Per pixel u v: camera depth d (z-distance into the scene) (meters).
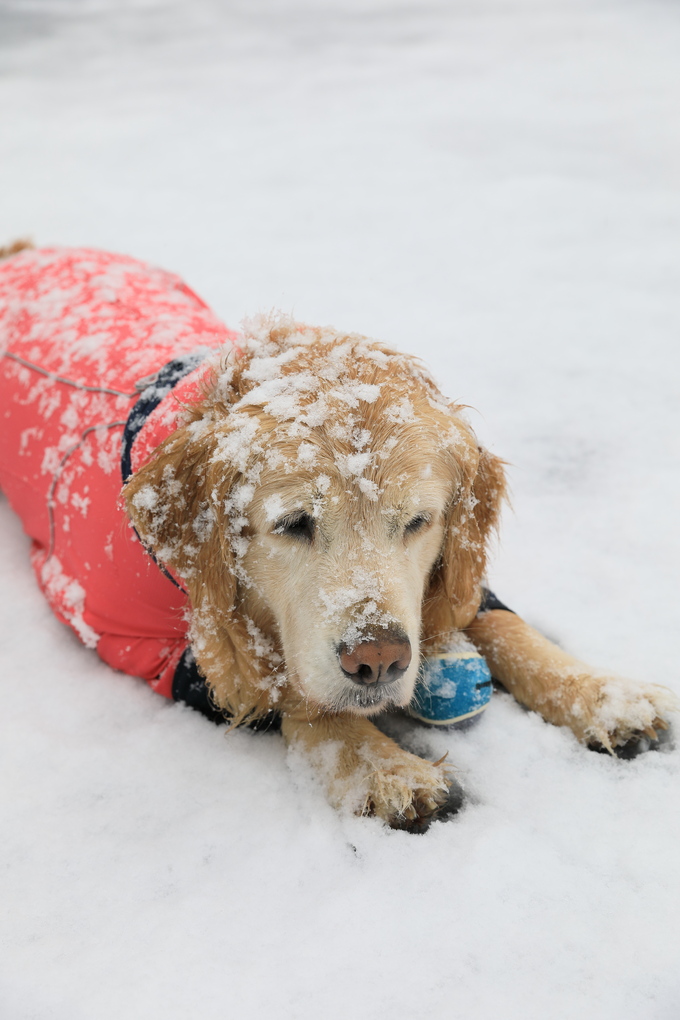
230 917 1.92
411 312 5.18
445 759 2.37
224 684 2.49
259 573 2.32
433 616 2.54
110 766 2.39
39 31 17.61
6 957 1.85
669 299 5.25
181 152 8.94
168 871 2.06
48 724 2.55
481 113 9.58
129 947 1.86
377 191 7.41
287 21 17.47
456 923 1.86
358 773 2.29
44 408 3.11
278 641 2.46
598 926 1.84
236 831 2.17
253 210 7.11
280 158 8.52
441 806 2.21
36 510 3.17
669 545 3.19
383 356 2.39
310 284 5.61
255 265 5.95
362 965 1.79
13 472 3.31
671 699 2.37
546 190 7.17
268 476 2.16
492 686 2.62
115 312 3.36
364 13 17.73
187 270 5.89
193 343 3.04
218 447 2.24
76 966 1.83
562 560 3.16
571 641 2.76
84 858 2.10
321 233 6.52
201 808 2.25
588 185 7.25
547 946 1.80
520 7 17.05
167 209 7.25
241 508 2.23
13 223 7.05
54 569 3.06
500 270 5.76
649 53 12.11
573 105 9.66
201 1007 1.72
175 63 13.82
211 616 2.38
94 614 2.77
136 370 2.88
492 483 2.55
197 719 2.61
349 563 2.12
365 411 2.21
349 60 13.12
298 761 2.42
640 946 1.79
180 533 2.35
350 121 9.69
